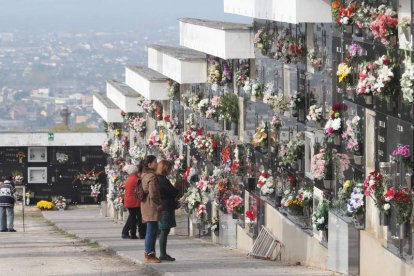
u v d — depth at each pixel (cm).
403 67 1667
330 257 2019
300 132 2278
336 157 2031
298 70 2281
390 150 1758
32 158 5909
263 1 2333
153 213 2130
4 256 2438
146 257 2150
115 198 4800
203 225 3206
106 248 2608
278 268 2066
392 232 1753
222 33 2762
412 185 1673
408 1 1658
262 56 2605
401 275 1720
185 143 3450
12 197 3912
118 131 5025
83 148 5922
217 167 3114
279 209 2425
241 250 2742
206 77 3284
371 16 1780
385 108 1750
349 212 1934
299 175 2292
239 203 2772
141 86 4016
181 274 1888
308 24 2208
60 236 3444
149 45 4000
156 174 2167
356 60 1866
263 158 2588
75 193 5941
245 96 2794
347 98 1923
